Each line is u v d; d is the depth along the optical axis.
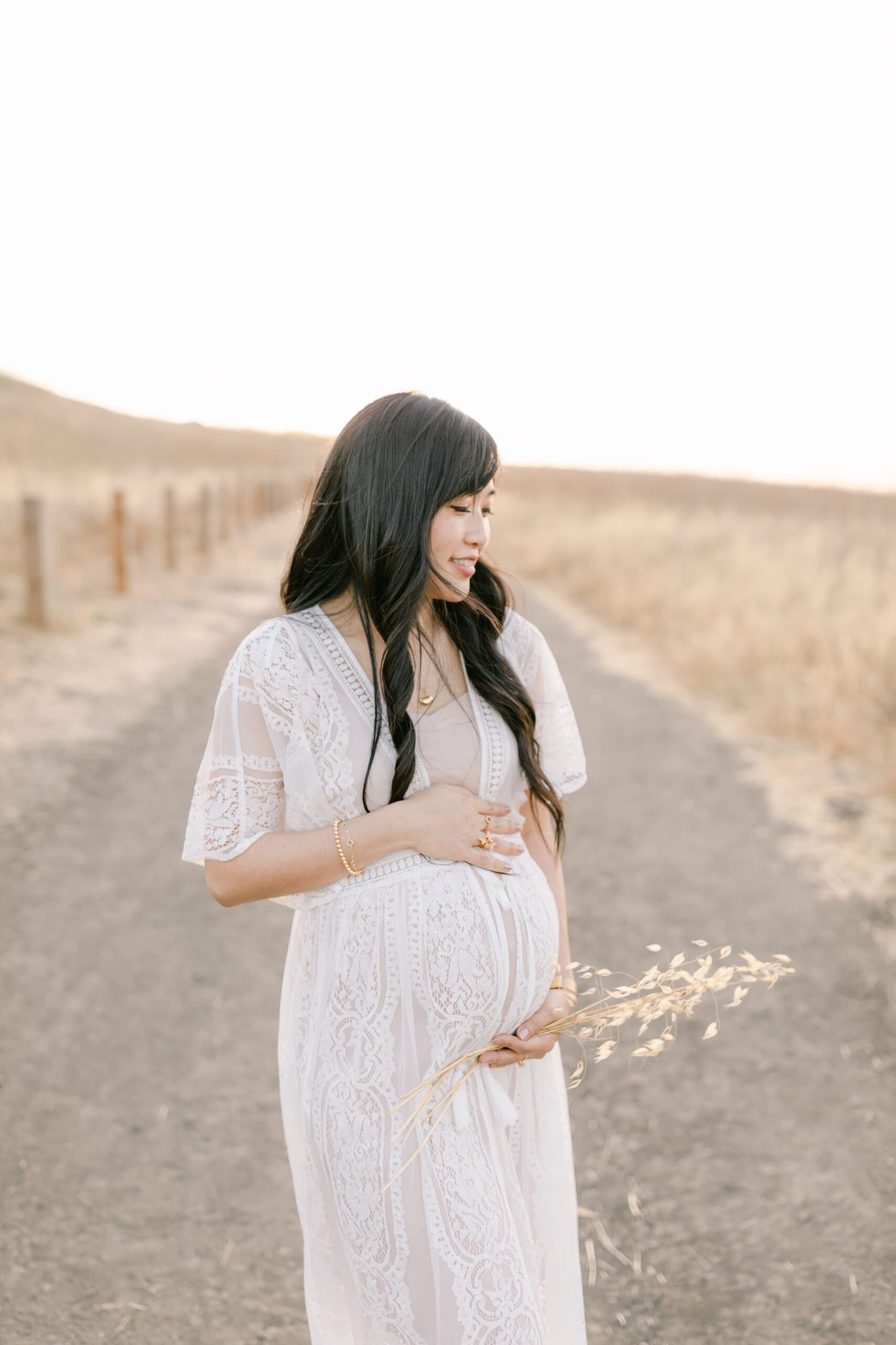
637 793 6.24
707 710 8.27
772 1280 2.46
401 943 1.63
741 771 6.65
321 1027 1.66
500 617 1.89
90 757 6.14
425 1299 1.52
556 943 1.81
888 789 6.00
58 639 9.11
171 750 6.47
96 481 20.48
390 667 1.64
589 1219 2.69
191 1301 2.38
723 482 69.69
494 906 1.68
